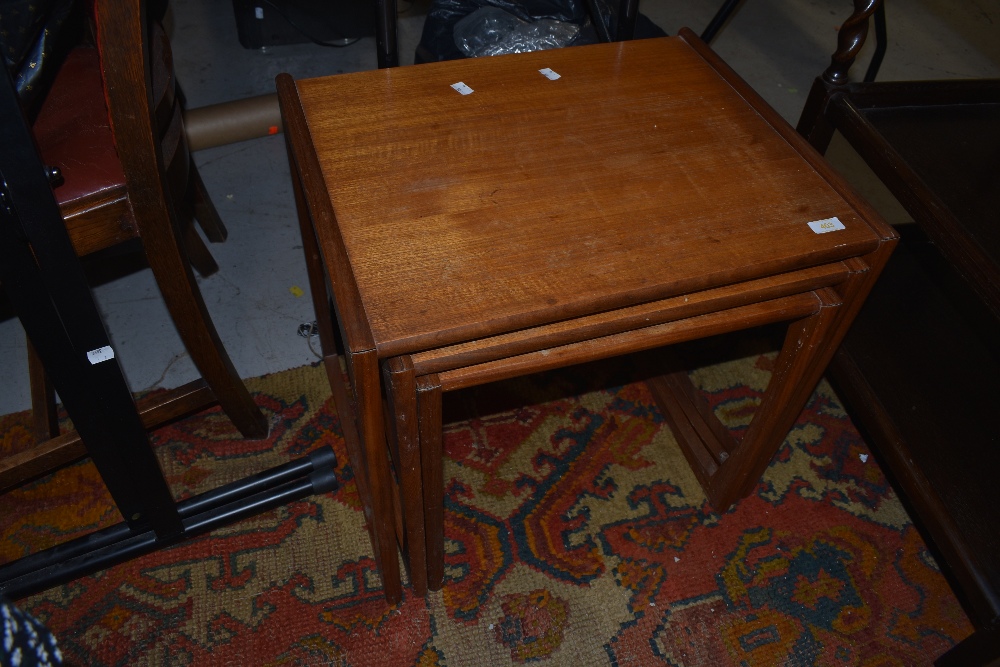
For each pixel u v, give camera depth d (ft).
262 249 5.08
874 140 3.54
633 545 3.74
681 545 3.76
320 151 2.86
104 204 2.89
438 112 3.09
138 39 2.38
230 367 3.67
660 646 3.41
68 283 2.42
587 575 3.62
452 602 3.50
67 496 3.78
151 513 3.28
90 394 2.73
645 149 2.99
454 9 5.49
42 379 3.62
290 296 4.81
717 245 2.62
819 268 2.79
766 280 2.72
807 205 2.81
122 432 2.90
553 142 2.99
